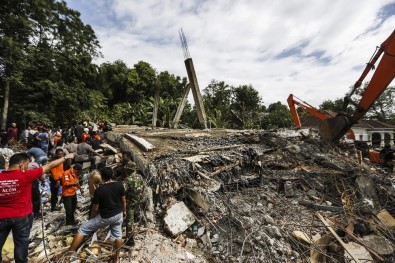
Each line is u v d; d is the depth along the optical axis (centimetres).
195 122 2509
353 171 659
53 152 916
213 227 463
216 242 438
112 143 966
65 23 1919
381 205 568
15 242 305
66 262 348
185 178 556
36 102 1650
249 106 3231
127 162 455
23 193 310
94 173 421
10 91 1596
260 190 616
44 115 1597
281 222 498
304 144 809
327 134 786
